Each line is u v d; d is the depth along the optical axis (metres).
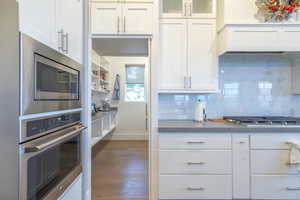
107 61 5.58
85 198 1.86
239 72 2.88
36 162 1.08
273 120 2.40
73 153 1.60
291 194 2.17
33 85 1.03
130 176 3.22
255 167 2.18
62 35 1.40
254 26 2.35
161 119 2.87
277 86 2.87
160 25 2.56
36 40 1.06
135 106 6.04
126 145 5.32
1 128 0.89
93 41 2.45
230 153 2.19
